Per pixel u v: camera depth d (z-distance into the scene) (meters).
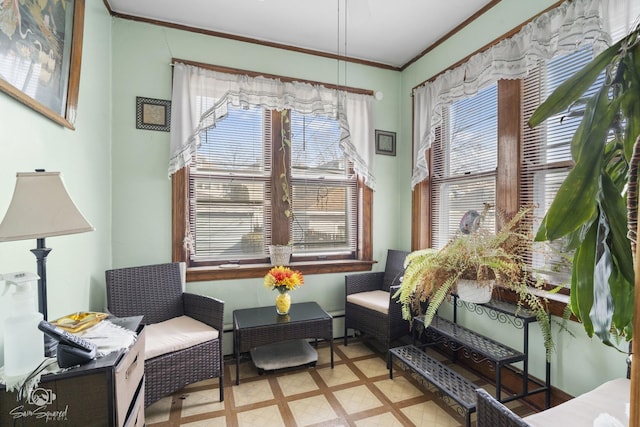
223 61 2.77
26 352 1.03
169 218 2.63
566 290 1.94
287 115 3.04
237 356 2.29
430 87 2.89
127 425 1.22
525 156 2.21
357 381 2.34
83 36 1.89
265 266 2.86
